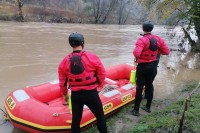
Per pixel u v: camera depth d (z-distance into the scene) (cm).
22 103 485
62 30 2242
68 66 393
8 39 1577
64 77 410
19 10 2938
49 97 575
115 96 578
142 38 525
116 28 2817
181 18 1479
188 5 1430
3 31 1914
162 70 1055
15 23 2641
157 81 888
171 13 1479
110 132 498
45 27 2409
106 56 1266
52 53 1245
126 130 508
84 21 3569
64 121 459
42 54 1210
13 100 502
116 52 1381
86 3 3838
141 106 622
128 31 2511
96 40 1773
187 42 1844
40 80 831
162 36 2184
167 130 468
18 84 782
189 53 1467
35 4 3594
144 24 534
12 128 513
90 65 393
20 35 1767
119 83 736
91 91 398
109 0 3919
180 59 1295
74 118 411
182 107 575
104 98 554
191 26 1567
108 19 3909
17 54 1181
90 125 499
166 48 555
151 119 534
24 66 984
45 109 467
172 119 500
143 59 534
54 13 3419
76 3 3888
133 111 573
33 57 1141
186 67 1129
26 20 2997
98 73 400
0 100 646
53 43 1528
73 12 3688
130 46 1599
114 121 543
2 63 1011
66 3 3856
